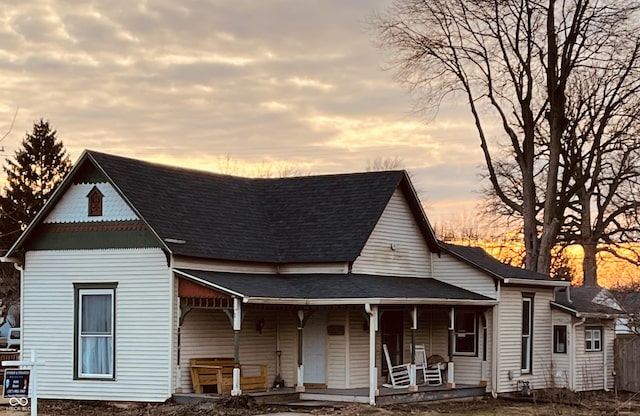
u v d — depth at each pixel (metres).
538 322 32.66
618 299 35.72
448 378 29.45
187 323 26.00
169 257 25.66
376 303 25.47
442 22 41.91
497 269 31.69
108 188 26.97
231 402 24.42
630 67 40.38
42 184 65.94
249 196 31.78
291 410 24.47
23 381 21.78
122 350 26.22
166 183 28.44
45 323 27.50
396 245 31.05
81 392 26.67
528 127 41.53
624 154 43.72
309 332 28.28
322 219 30.36
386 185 30.66
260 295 25.11
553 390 27.78
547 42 40.38
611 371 34.66
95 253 26.95
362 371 28.23
